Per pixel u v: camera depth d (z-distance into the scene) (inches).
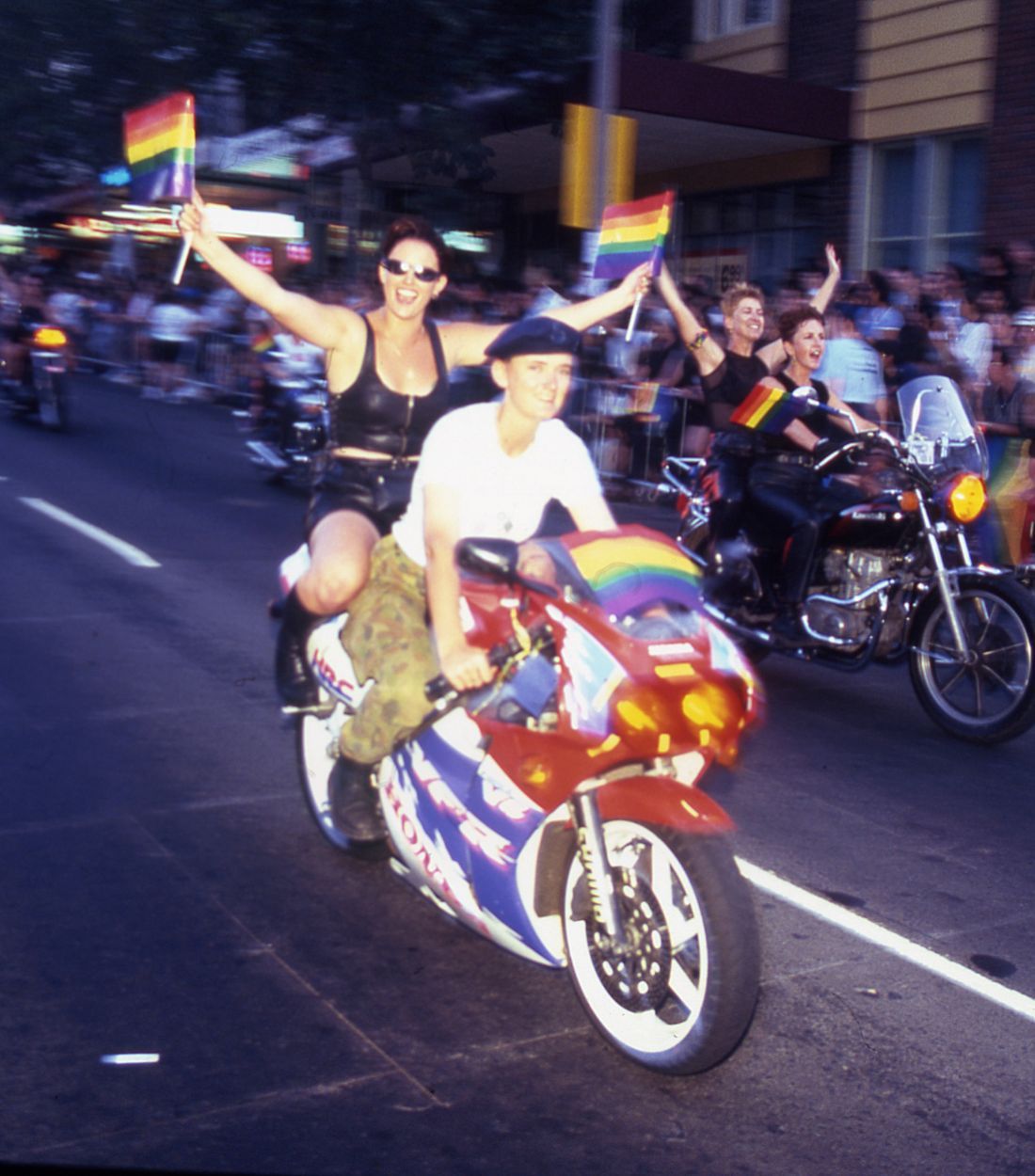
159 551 400.5
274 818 204.7
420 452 188.7
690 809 133.0
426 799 154.6
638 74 627.2
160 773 221.5
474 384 492.1
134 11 693.3
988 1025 154.7
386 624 158.9
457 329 193.8
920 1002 159.3
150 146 176.7
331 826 193.0
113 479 538.3
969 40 611.2
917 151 648.4
